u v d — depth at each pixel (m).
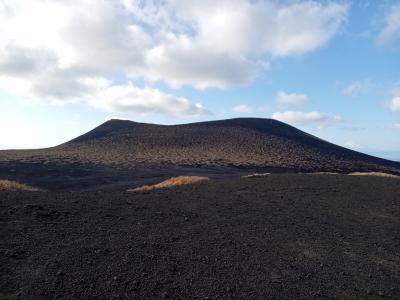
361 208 17.47
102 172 55.41
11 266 7.94
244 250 10.59
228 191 20.53
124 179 49.12
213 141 105.38
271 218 14.66
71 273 8.01
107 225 11.64
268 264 9.74
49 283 7.46
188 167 69.69
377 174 33.75
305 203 18.02
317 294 8.29
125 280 8.01
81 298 7.12
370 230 13.91
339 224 14.47
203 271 8.90
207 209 15.44
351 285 8.95
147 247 10.01
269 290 8.27
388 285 9.16
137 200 16.11
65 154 79.00
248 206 16.61
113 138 108.88
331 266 10.06
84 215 12.45
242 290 8.15
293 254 10.70
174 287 7.97
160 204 15.66
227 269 9.16
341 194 20.78
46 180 46.06
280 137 115.12
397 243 12.51
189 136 110.94
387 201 19.20
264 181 24.98
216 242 11.02
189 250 10.15
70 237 10.15
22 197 14.23
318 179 26.14
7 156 66.75
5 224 10.46
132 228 11.60
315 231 13.21
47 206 12.91
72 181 45.78
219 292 7.95
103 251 9.37
